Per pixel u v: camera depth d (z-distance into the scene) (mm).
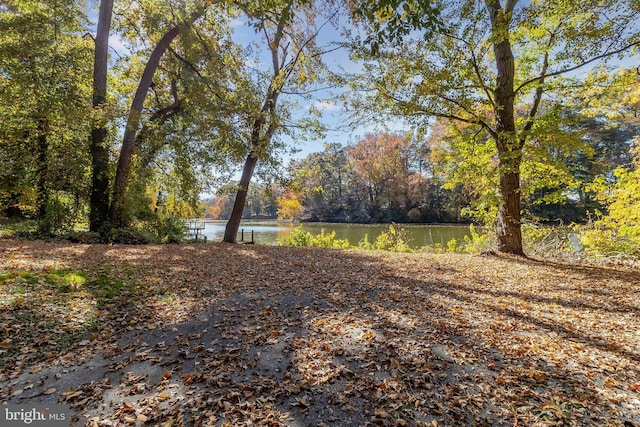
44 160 12289
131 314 4402
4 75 11266
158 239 12719
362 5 4375
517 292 5867
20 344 3344
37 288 4680
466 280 6734
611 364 3316
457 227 35594
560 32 8094
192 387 2867
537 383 2982
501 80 9062
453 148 11898
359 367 3254
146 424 2391
